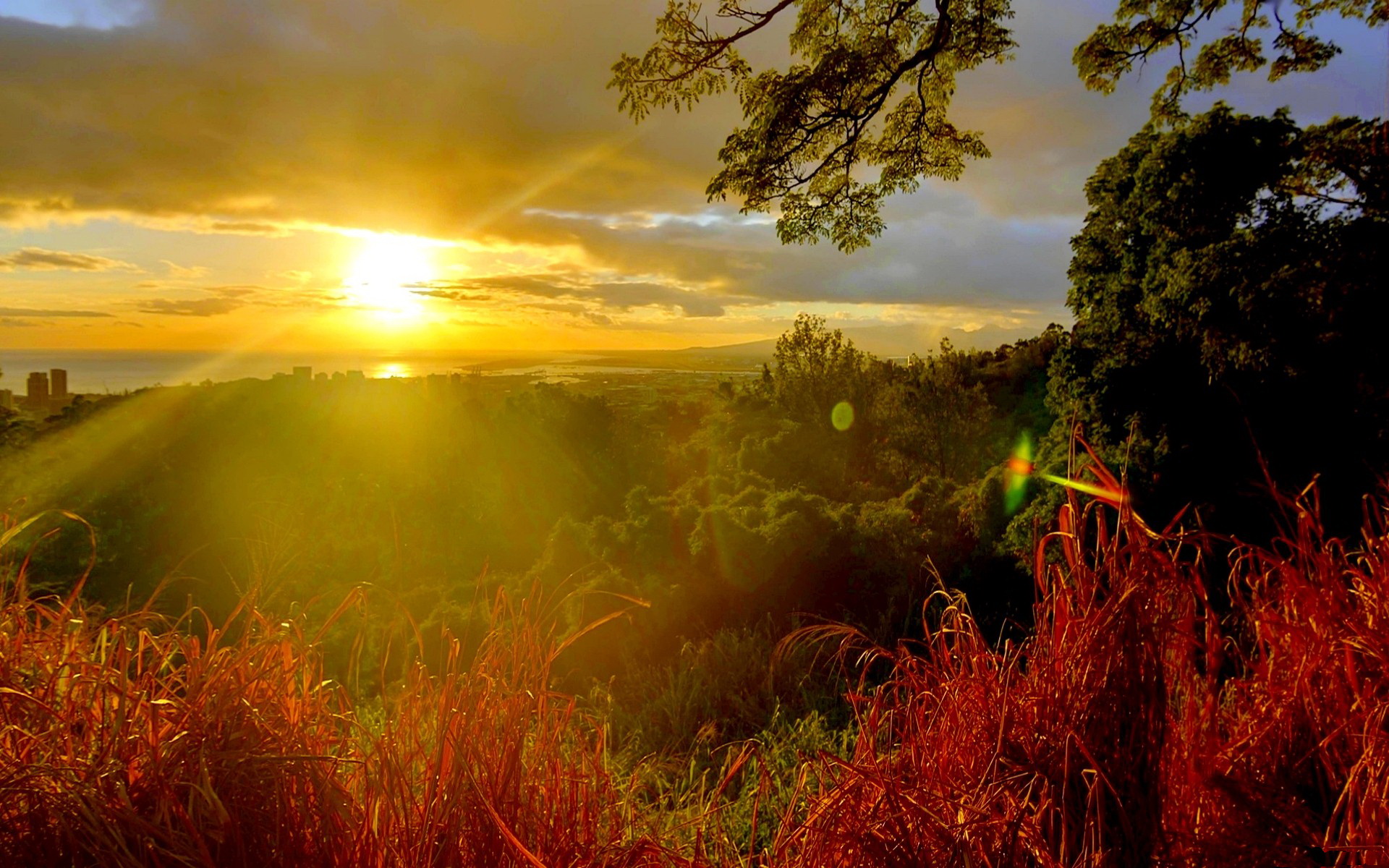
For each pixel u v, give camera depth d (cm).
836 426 1859
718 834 218
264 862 143
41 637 164
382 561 772
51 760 143
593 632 628
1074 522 179
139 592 718
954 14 851
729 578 744
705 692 528
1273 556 199
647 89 842
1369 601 175
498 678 190
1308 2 920
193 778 144
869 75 821
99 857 127
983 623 689
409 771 175
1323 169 879
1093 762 144
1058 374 1036
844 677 507
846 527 805
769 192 875
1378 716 156
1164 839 147
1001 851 149
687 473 1576
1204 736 164
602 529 848
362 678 361
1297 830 149
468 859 161
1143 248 986
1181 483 791
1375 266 796
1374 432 754
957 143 942
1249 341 808
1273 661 180
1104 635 161
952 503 988
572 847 173
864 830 159
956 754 172
